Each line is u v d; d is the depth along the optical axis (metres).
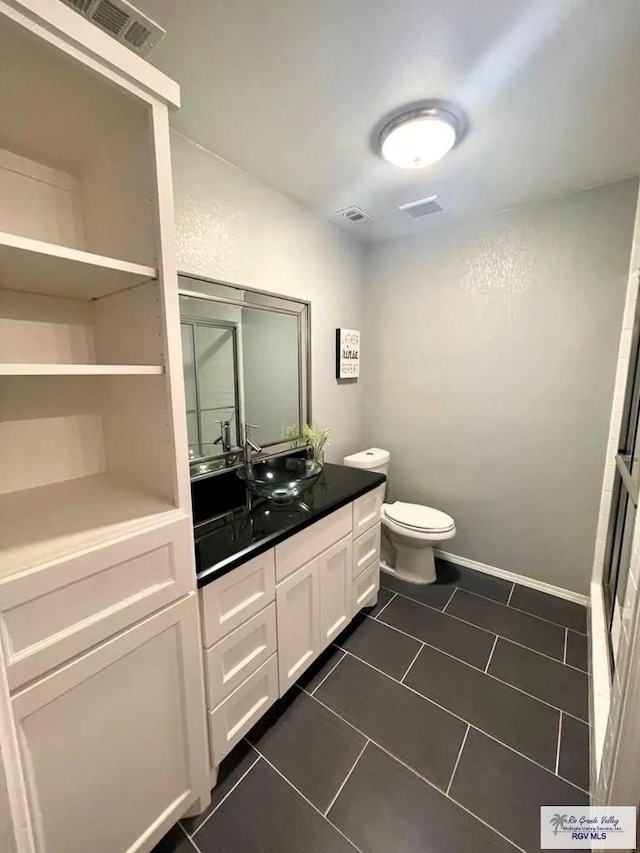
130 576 0.90
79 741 0.84
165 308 0.96
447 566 2.58
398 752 1.31
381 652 1.78
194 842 1.07
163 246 0.94
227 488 1.82
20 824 0.69
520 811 1.13
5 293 1.07
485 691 1.56
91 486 1.17
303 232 2.12
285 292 2.04
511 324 2.20
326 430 2.34
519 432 2.25
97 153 1.04
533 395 2.18
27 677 0.74
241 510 1.55
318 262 2.26
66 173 1.12
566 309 2.02
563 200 1.96
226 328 1.75
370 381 2.81
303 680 1.62
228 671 1.20
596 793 1.09
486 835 1.07
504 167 1.69
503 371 2.26
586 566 2.13
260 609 1.29
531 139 1.48
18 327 1.10
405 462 2.74
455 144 1.52
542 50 1.07
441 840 1.06
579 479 2.10
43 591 0.75
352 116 1.35
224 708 1.19
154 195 0.92
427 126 1.34
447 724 1.42
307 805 1.15
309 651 1.58
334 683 1.60
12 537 0.86
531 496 2.26
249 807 1.15
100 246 1.11
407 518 2.30
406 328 2.59
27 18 0.66
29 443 1.15
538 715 1.45
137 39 1.02
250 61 1.10
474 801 1.16
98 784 0.88
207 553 1.18
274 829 1.09
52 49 0.70
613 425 1.95
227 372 1.78
